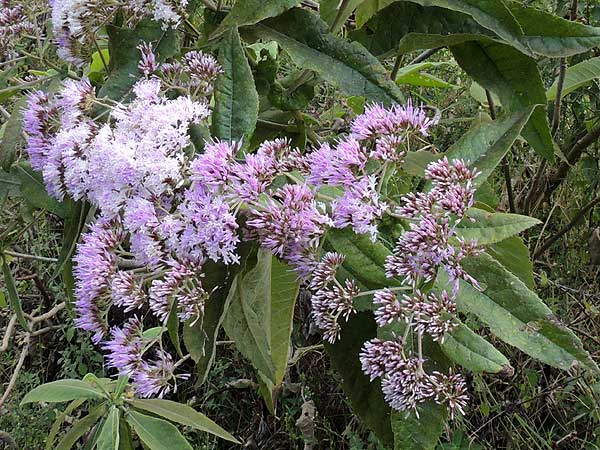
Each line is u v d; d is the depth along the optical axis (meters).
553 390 1.14
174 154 0.56
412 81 1.01
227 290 0.54
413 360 0.54
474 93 0.98
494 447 1.21
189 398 1.39
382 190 0.57
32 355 1.47
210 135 0.58
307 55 0.62
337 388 1.23
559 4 1.04
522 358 1.19
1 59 0.84
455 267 0.53
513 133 0.59
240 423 1.36
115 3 0.65
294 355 1.06
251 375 1.31
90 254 0.58
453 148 0.60
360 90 0.61
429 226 0.52
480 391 1.17
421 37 0.65
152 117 0.56
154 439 0.73
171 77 0.64
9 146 0.70
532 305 0.54
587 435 1.19
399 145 0.56
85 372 1.38
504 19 0.61
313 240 0.53
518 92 0.66
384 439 0.62
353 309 0.58
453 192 0.54
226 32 0.60
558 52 0.64
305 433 1.19
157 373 0.58
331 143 0.83
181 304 0.53
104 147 0.56
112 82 0.64
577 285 1.30
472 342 0.55
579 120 1.17
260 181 0.53
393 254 0.55
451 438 1.13
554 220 1.33
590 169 1.22
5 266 0.83
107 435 0.71
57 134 0.63
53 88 0.71
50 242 1.46
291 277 0.66
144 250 0.54
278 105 0.72
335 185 0.55
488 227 0.56
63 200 0.68
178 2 0.62
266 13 0.60
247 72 0.58
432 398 0.56
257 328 0.58
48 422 1.34
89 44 0.67
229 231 0.52
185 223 0.53
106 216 0.58
